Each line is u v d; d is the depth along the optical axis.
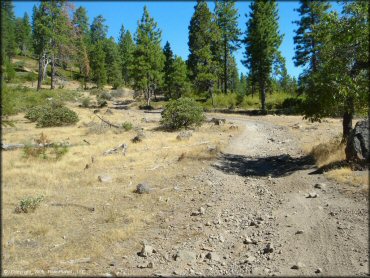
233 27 51.03
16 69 74.00
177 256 7.09
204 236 8.28
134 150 19.58
